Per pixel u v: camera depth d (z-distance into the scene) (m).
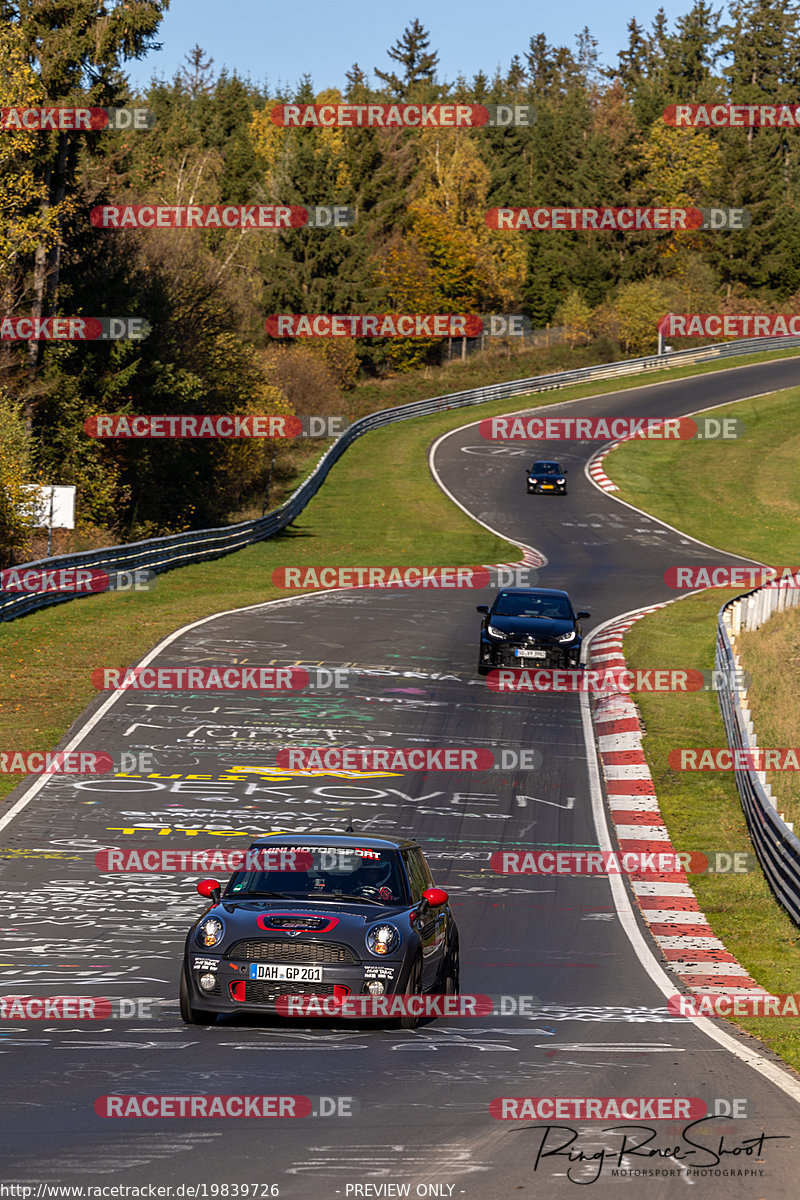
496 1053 21.97
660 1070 20.94
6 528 87.19
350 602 92.88
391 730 58.00
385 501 147.12
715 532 139.62
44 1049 21.47
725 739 61.09
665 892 40.66
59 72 104.38
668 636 84.62
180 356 131.88
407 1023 24.41
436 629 83.56
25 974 28.50
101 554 89.00
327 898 25.42
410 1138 16.22
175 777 48.84
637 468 168.25
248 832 42.78
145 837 41.72
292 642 75.94
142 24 106.00
